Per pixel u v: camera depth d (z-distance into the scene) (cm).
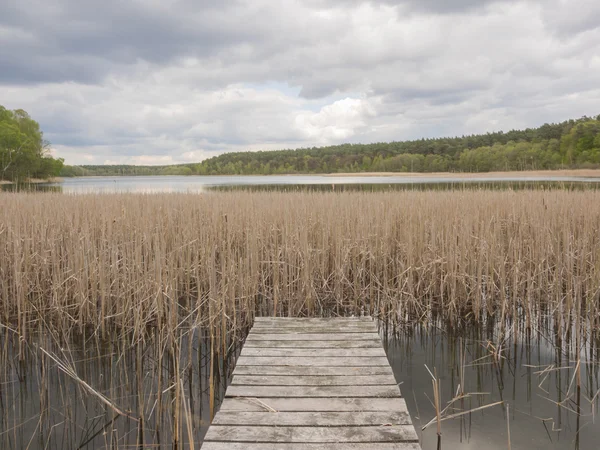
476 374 408
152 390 381
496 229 660
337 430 259
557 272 512
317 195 1051
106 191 1224
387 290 575
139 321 494
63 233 679
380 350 395
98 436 313
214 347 482
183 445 300
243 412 282
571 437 301
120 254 618
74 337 514
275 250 626
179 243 626
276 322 488
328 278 622
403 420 270
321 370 350
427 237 648
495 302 572
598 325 480
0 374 416
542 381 387
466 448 288
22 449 297
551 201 801
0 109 5400
